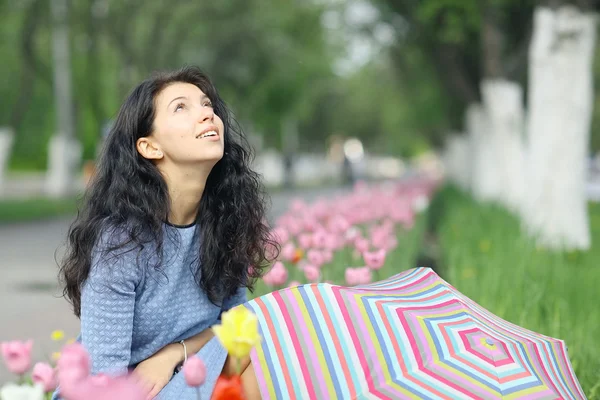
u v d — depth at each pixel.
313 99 50.31
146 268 2.77
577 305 5.78
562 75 9.95
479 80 19.22
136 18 26.56
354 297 2.55
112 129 2.92
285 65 31.09
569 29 9.79
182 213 2.93
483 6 14.23
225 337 1.85
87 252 2.79
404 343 2.40
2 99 38.72
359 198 10.60
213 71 29.20
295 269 5.65
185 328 2.91
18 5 23.73
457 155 28.34
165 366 2.83
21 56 24.70
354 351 2.41
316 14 29.09
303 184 47.50
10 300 8.12
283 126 49.78
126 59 26.03
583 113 10.00
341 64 34.53
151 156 2.87
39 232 16.05
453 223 11.52
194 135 2.82
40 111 46.62
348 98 58.00
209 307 3.01
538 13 10.05
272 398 2.40
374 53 23.02
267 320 2.52
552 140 10.01
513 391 2.30
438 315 2.55
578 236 9.98
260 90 32.66
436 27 17.34
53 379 2.57
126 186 2.81
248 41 28.81
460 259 7.82
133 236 2.72
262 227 3.26
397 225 9.78
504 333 2.60
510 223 10.88
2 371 5.14
